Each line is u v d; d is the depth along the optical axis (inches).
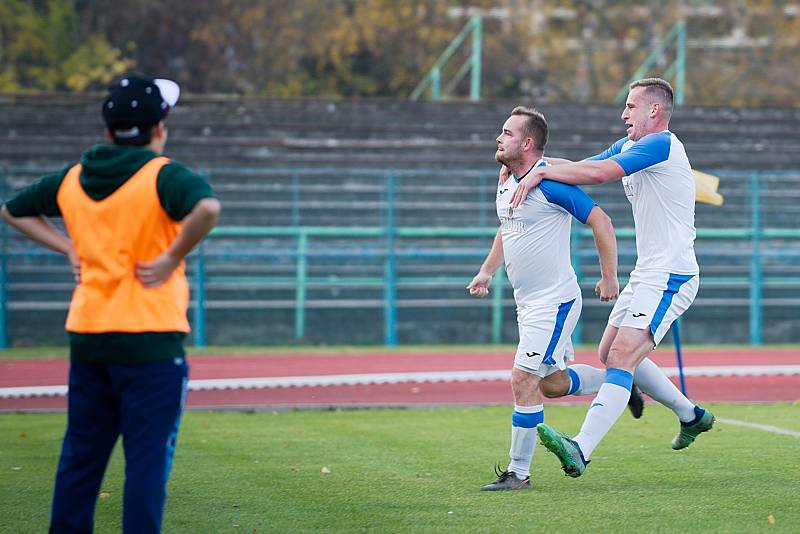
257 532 575.2
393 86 3752.5
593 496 665.0
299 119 2839.6
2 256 2164.1
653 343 711.1
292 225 2522.1
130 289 457.4
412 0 3732.8
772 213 2650.1
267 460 820.0
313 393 1336.1
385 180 2620.6
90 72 3474.4
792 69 3966.5
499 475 718.5
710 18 4042.8
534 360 690.2
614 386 694.5
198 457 836.0
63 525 473.4
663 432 957.2
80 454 474.0
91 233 460.8
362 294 2385.6
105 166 463.2
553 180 682.8
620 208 2564.0
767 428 984.9
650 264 713.6
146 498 450.6
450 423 1052.5
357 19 3668.8
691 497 657.6
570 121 2915.8
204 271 2322.8
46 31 3508.9
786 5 4020.7
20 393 1330.0
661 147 698.8
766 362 1768.0
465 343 2332.7
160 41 3590.1
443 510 626.5
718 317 2423.7
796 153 2839.6
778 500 647.8
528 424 692.7
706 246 2564.0
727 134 2910.9
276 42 3604.8
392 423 1055.6
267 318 2314.2
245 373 1594.5
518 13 3892.7
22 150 2605.8
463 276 2433.6
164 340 458.3
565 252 694.5
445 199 2605.8
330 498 666.8
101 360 458.3
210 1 3560.5
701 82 3964.1
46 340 2242.9
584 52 3966.5
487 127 2829.7
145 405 456.1
